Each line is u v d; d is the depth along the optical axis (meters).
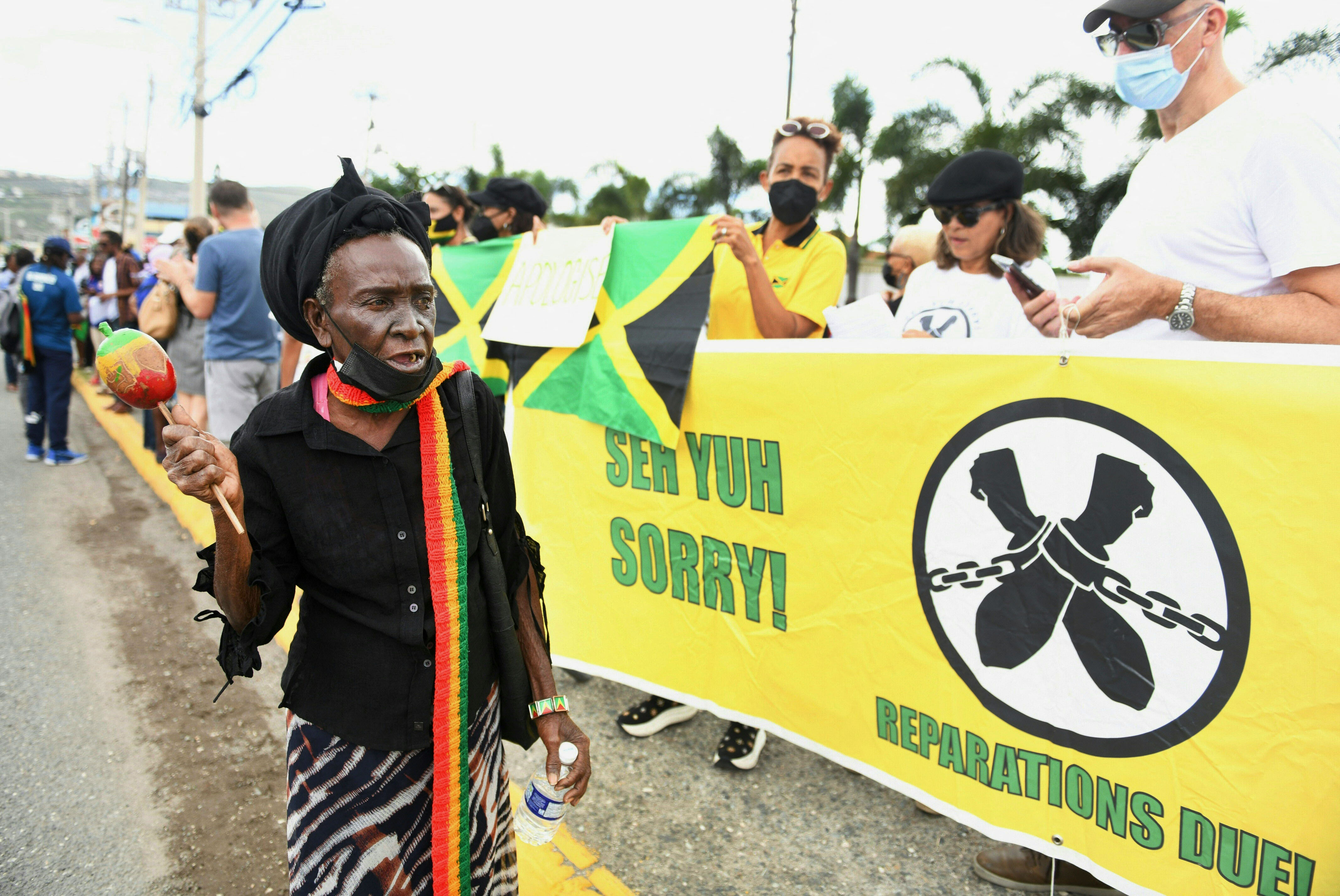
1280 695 1.60
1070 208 16.42
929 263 3.19
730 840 2.46
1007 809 2.00
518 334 3.18
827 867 2.35
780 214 3.01
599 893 2.19
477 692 1.43
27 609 4.20
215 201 5.22
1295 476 1.56
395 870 1.36
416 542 1.33
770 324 2.85
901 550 2.14
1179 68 2.25
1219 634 1.66
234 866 2.41
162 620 4.13
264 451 1.29
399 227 1.28
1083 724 1.86
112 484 6.73
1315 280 1.99
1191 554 1.68
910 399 2.08
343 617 1.35
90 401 10.51
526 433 3.16
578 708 3.27
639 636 2.82
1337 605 1.53
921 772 2.16
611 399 2.79
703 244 2.75
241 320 5.26
